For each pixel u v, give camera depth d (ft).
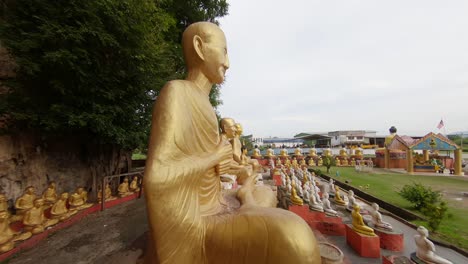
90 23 24.16
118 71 28.55
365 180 61.16
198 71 11.10
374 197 41.55
